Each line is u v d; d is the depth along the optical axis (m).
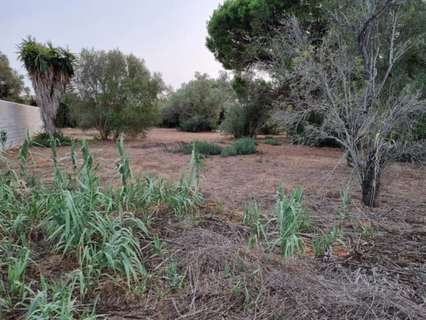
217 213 2.86
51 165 5.35
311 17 7.72
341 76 3.66
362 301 1.53
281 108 8.18
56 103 10.05
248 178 4.93
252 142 8.86
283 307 1.49
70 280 1.61
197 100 19.78
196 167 3.05
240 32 9.91
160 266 1.84
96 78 11.12
